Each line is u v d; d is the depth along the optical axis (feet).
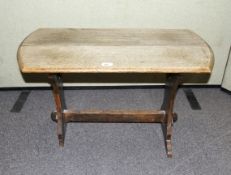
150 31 5.95
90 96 8.42
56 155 6.15
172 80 5.65
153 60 4.79
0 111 7.63
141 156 6.18
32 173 5.68
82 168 5.83
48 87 8.63
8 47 7.73
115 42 5.30
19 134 6.77
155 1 7.29
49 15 7.32
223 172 5.81
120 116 6.40
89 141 6.59
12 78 8.32
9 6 7.09
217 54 8.27
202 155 6.23
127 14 7.45
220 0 7.35
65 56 4.82
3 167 5.80
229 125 7.26
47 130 6.93
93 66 4.60
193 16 7.59
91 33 5.75
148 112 6.37
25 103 8.02
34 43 5.19
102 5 7.26
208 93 8.70
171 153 6.14
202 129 7.07
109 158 6.10
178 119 7.43
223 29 7.82
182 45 5.23
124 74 8.41
